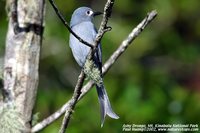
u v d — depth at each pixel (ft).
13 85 28.14
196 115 44.27
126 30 55.21
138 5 58.08
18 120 26.84
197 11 59.47
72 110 25.50
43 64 52.21
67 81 52.47
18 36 28.55
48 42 51.65
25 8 28.78
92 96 44.75
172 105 45.27
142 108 44.83
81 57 33.76
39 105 47.55
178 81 57.00
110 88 47.67
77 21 36.91
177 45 58.18
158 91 47.39
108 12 24.29
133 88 46.65
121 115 44.52
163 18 58.59
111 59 29.50
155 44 57.72
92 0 55.93
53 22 51.67
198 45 59.26
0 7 49.21
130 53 56.03
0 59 28.96
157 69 53.47
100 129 43.98
